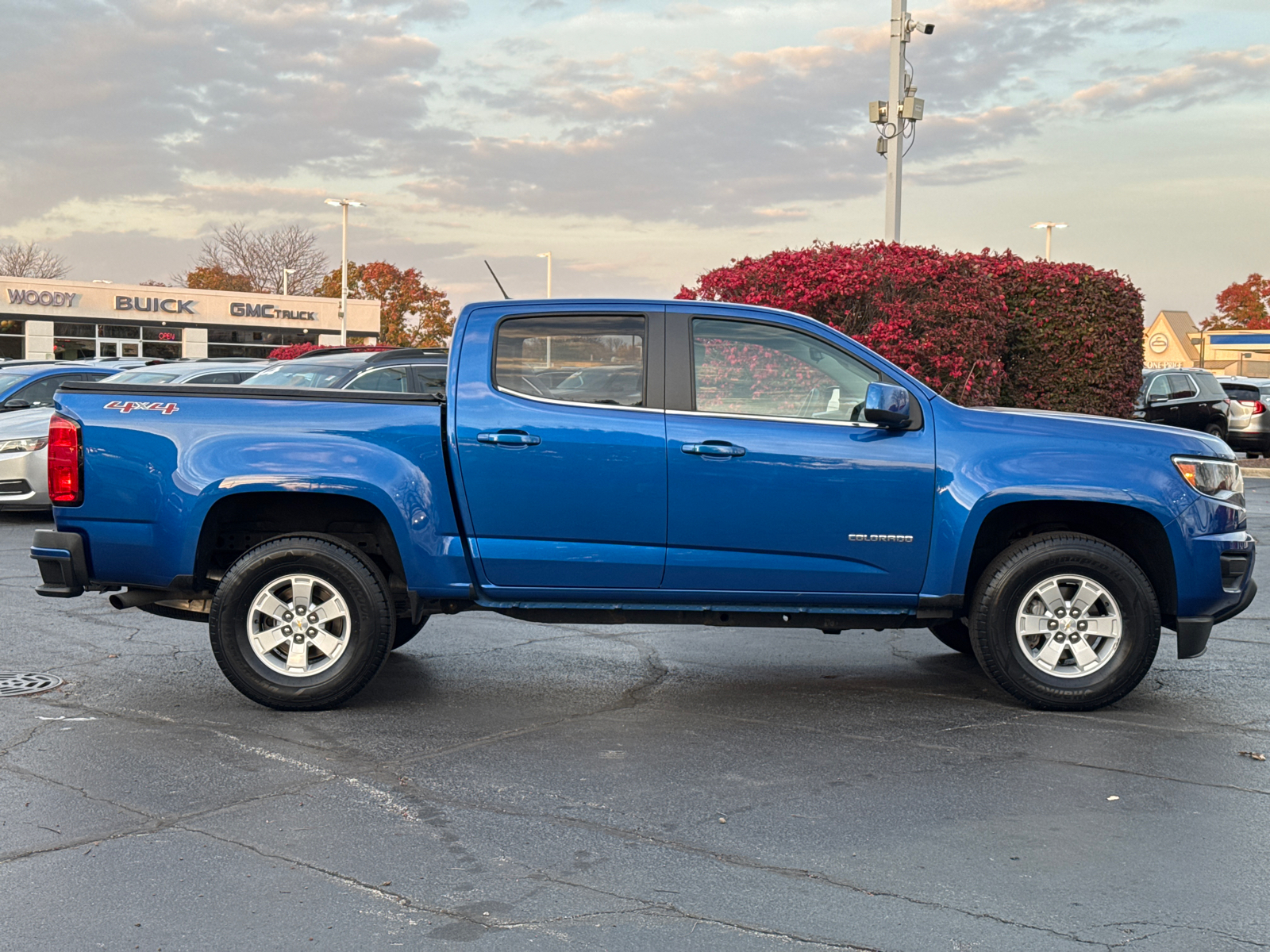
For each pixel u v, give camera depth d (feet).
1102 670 19.20
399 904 11.87
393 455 19.04
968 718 18.99
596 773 16.12
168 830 13.89
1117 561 18.95
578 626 26.81
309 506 20.17
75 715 18.86
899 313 46.42
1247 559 19.31
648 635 25.75
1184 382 77.92
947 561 19.03
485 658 23.34
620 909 11.76
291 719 18.79
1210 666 22.61
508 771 16.17
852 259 47.75
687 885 12.35
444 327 258.78
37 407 45.34
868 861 13.03
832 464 18.90
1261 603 29.22
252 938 11.12
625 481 18.85
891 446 19.04
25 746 17.17
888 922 11.48
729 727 18.47
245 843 13.50
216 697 20.10
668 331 19.34
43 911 11.66
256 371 52.01
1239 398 80.38
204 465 18.89
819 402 19.38
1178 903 11.92
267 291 267.18
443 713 19.20
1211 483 19.20
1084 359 55.16
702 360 19.33
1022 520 19.99
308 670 19.19
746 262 49.62
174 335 189.78
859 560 19.10
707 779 15.85
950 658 23.57
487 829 13.97
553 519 18.98
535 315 19.36
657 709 19.53
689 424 18.99
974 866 12.86
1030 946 10.96
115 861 12.94
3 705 19.42
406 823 14.15
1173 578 19.30
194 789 15.33
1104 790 15.40
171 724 18.37
